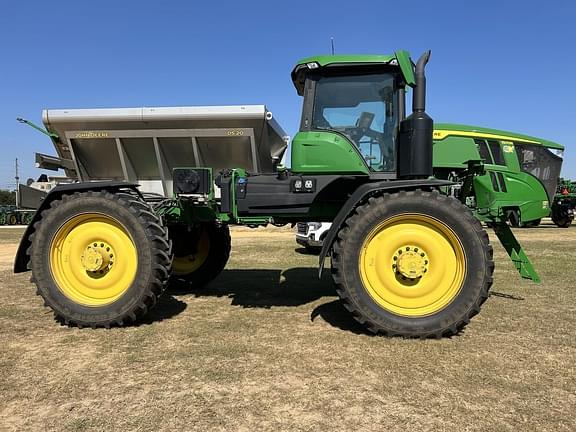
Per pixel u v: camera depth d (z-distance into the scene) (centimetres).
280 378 312
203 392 292
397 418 258
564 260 859
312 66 463
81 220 450
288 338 398
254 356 354
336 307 511
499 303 523
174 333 414
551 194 1313
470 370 325
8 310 500
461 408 270
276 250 1082
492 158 1256
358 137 468
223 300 550
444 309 396
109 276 444
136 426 251
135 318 436
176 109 513
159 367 333
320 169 460
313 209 494
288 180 472
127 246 443
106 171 560
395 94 466
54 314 482
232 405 274
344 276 405
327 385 301
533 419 257
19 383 306
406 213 404
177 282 617
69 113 523
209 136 519
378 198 410
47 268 443
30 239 450
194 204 521
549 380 309
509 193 1269
